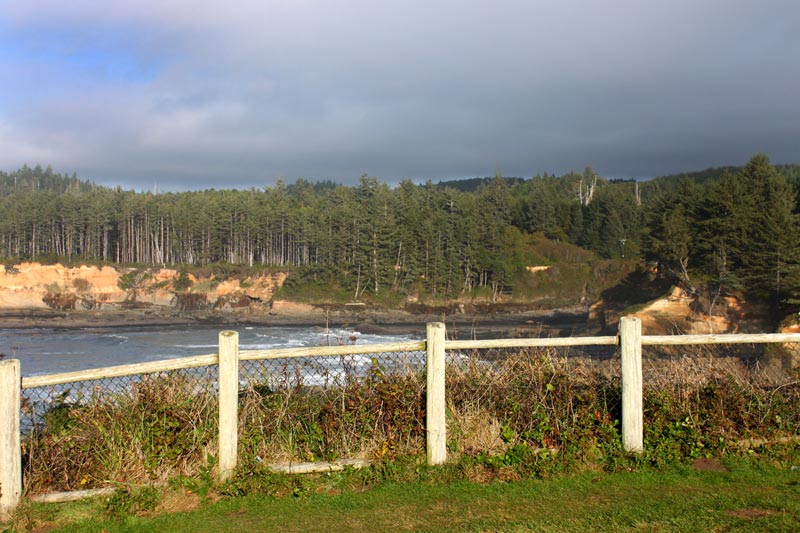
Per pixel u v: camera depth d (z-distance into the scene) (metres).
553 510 4.41
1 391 4.54
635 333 5.38
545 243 94.75
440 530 4.12
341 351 5.21
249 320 67.00
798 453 5.48
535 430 5.62
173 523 4.43
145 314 70.94
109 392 5.45
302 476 5.09
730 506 4.35
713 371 6.11
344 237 78.19
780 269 38.53
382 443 5.39
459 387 5.91
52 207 93.00
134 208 96.12
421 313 72.75
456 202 97.88
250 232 91.06
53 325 62.28
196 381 5.57
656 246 48.72
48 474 4.96
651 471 5.15
